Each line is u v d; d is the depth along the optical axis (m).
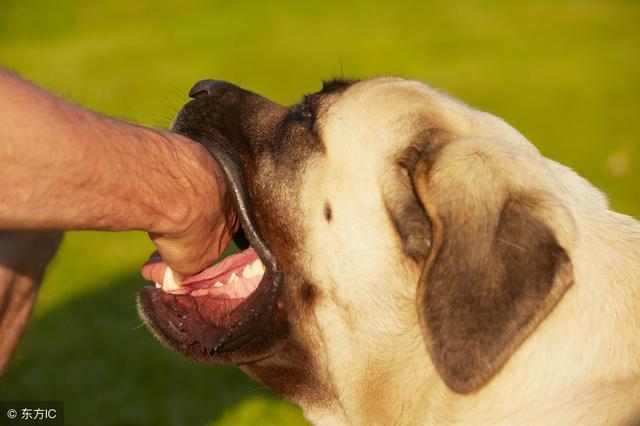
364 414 4.01
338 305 3.98
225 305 4.27
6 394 7.23
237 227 4.25
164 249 3.89
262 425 6.75
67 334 8.23
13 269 4.13
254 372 4.32
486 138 3.68
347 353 4.00
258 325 4.14
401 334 3.85
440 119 3.89
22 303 4.27
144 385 7.38
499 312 3.35
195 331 4.24
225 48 18.91
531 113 14.77
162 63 17.66
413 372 3.84
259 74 16.88
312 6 22.34
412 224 3.72
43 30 20.83
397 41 19.11
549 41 19.17
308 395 4.27
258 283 4.32
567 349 3.61
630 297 3.70
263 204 4.17
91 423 6.84
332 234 3.96
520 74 16.89
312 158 4.04
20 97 3.11
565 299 3.64
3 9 22.33
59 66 17.61
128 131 3.52
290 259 4.08
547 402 3.58
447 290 3.42
